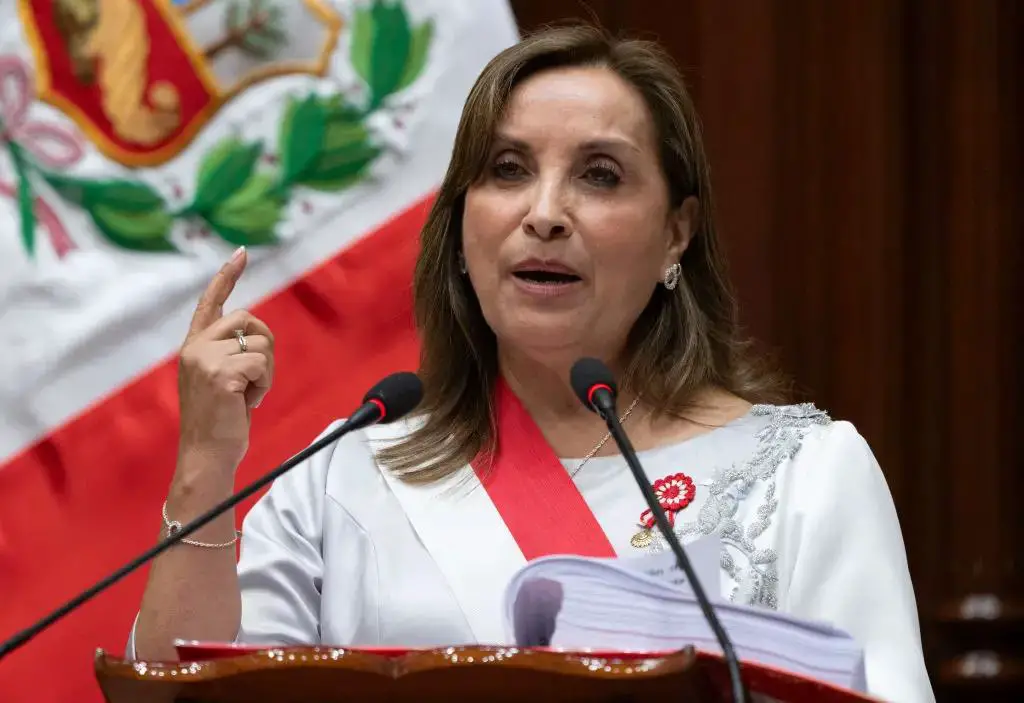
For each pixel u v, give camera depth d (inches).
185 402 294.8
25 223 394.6
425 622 292.4
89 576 390.6
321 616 303.0
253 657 199.6
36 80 401.7
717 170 539.2
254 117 418.0
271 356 301.1
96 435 394.3
